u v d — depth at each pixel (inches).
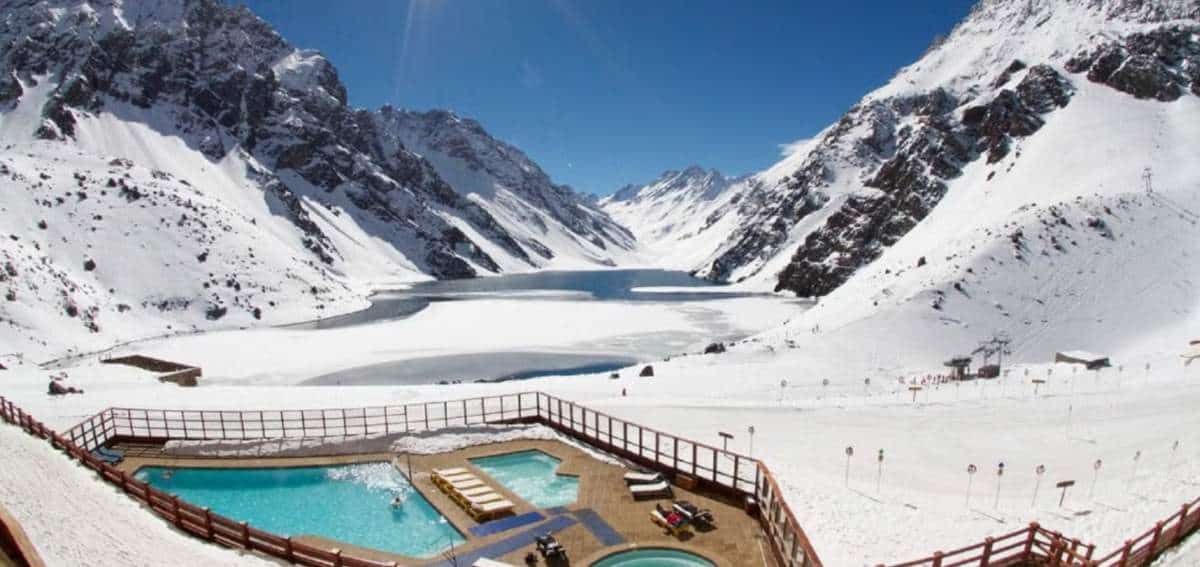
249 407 1966.0
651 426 1817.2
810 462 1556.3
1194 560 844.6
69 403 1977.1
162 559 844.6
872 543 1106.1
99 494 1036.5
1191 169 5068.9
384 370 3631.9
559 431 1622.8
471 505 1186.6
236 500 1307.8
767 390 2559.1
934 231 6363.2
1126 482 1341.0
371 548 1099.9
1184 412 1788.9
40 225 5167.3
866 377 2815.0
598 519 1150.3
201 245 5846.5
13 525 610.2
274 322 5349.4
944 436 1788.9
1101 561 789.2
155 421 1754.4
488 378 3486.7
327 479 1390.3
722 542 1064.8
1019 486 1412.4
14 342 3624.5
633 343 4507.9
